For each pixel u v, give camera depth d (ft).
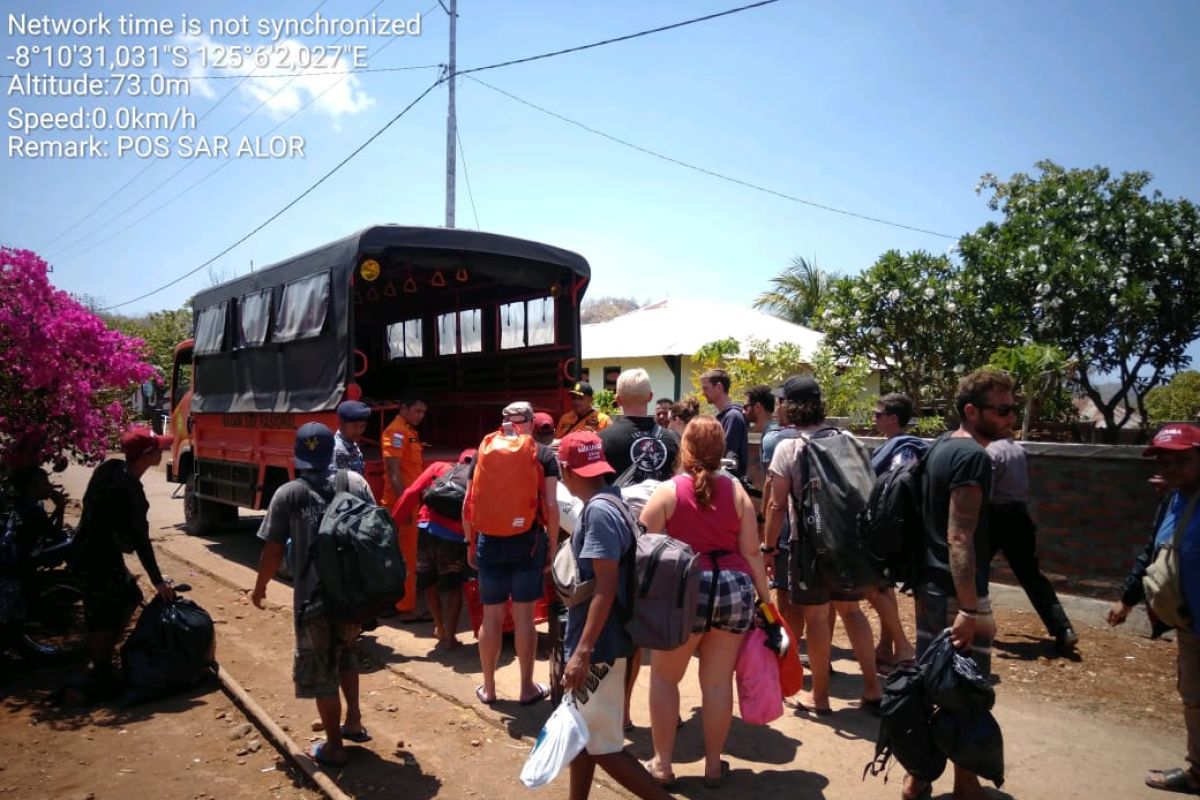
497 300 32.81
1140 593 14.26
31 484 20.80
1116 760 14.49
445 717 16.70
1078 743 15.20
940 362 45.42
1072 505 22.22
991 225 47.65
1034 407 39.52
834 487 15.07
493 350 33.04
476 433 34.30
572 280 28.73
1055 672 18.67
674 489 13.21
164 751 15.51
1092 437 49.32
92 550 17.97
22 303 21.17
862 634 16.49
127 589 18.57
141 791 13.92
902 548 13.15
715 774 13.41
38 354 20.84
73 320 21.71
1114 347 46.75
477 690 17.47
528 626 16.92
